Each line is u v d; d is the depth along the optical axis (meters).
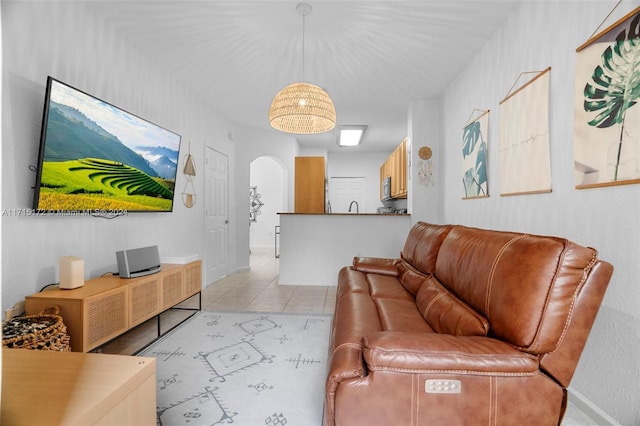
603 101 1.59
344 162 8.23
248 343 2.49
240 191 5.41
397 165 5.65
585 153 1.70
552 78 1.99
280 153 6.14
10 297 1.83
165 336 2.61
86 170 2.20
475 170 3.03
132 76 2.86
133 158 2.63
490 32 2.69
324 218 4.47
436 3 2.33
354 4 2.34
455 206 3.61
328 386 1.19
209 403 1.74
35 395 0.93
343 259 4.45
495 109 2.69
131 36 2.75
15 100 1.86
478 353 1.15
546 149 2.03
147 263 2.50
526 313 1.15
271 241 8.62
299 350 2.37
